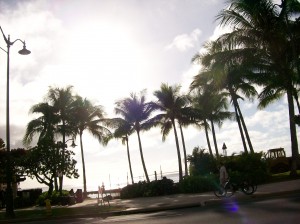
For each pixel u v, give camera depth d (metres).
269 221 10.69
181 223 12.23
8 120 24.16
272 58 29.62
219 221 11.73
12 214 23.30
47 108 44.47
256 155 31.83
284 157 38.84
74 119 49.16
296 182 24.70
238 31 28.91
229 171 29.61
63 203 33.69
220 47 29.58
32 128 44.28
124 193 36.09
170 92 44.94
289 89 29.78
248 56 29.23
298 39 28.42
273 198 17.30
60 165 36.34
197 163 33.69
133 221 14.77
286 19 26.69
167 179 33.22
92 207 24.55
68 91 46.28
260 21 28.53
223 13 29.03
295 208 12.80
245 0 27.73
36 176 36.56
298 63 27.41
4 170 41.69
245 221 11.16
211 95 44.16
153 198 29.44
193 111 44.75
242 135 38.66
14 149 44.97
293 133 29.31
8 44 24.39
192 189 30.22
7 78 24.25
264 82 30.36
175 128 45.16
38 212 24.72
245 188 20.20
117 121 47.25
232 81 37.50
